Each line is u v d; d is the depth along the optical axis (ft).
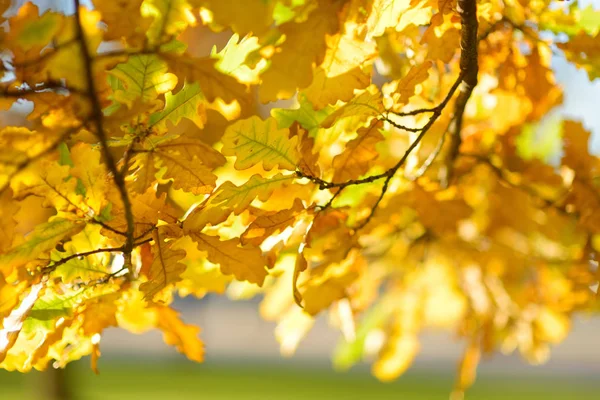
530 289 7.14
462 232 7.04
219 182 6.05
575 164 6.30
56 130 5.14
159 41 5.15
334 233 6.07
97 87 5.17
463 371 7.39
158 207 5.51
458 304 7.73
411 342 7.68
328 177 5.85
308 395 29.60
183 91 5.46
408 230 6.92
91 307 5.58
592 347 51.29
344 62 5.46
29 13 5.04
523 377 36.94
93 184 5.39
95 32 5.09
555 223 6.58
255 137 5.43
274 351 47.98
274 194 5.78
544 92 6.22
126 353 44.24
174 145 5.36
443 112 6.31
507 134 6.50
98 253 5.59
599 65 5.95
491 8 5.92
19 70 5.08
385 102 5.76
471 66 5.67
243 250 5.54
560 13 5.96
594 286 6.35
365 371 37.63
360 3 5.40
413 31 5.77
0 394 28.19
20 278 5.42
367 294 7.22
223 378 34.45
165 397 28.02
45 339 5.52
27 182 5.26
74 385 27.81
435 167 6.45
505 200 6.72
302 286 6.06
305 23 5.34
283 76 5.28
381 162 6.42
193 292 5.99
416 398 29.25
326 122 5.50
